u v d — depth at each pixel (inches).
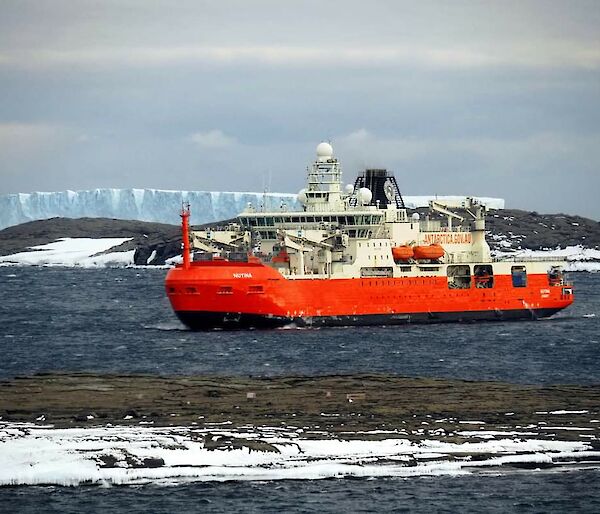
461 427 7101.4
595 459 6515.8
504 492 5999.0
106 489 6008.9
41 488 6023.6
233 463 6343.5
